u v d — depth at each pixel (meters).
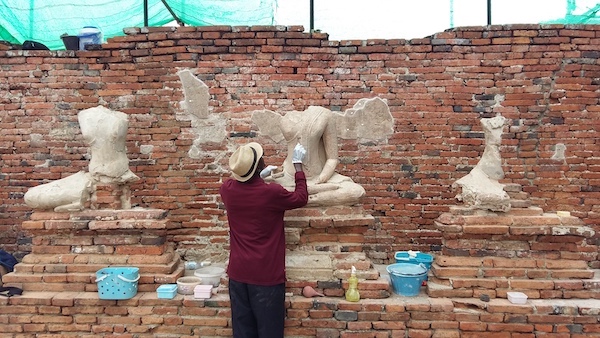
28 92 5.64
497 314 3.85
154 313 3.96
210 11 6.57
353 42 5.49
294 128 4.37
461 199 4.29
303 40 5.48
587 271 4.02
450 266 4.11
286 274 4.00
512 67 5.39
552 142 5.36
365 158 5.54
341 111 5.54
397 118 5.50
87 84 5.62
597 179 5.31
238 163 3.39
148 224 4.16
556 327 3.82
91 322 3.96
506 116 5.42
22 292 4.06
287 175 4.39
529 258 4.09
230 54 5.52
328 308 3.87
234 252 3.56
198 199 5.62
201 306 3.93
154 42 5.56
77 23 6.60
